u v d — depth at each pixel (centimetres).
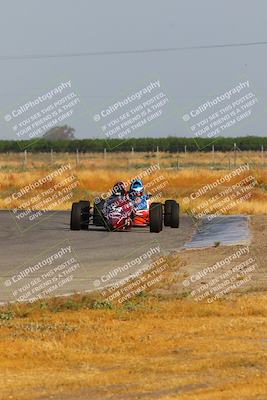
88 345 3722
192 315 4416
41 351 3597
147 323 4194
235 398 2775
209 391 2888
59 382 3086
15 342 3756
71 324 4175
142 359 3453
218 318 4344
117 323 4203
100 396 2883
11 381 3111
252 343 3703
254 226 8519
